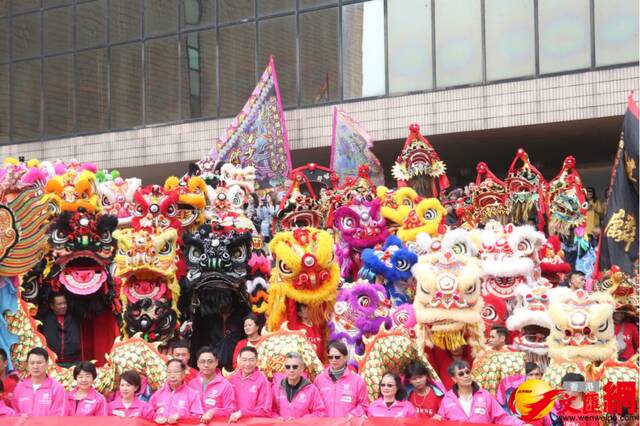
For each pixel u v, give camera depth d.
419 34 19.95
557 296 10.34
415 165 16.14
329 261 11.65
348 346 11.41
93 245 12.38
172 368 10.04
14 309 11.59
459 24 19.58
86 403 10.18
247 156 18.05
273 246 11.73
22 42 23.91
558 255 13.34
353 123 18.36
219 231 12.49
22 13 23.89
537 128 18.94
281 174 18.09
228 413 9.99
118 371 10.51
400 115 19.97
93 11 23.23
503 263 12.02
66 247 12.30
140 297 12.12
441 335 10.39
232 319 12.64
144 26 22.72
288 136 20.98
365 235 13.78
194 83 22.20
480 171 16.38
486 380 10.16
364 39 20.48
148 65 22.66
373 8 20.42
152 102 22.62
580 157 20.97
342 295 11.66
